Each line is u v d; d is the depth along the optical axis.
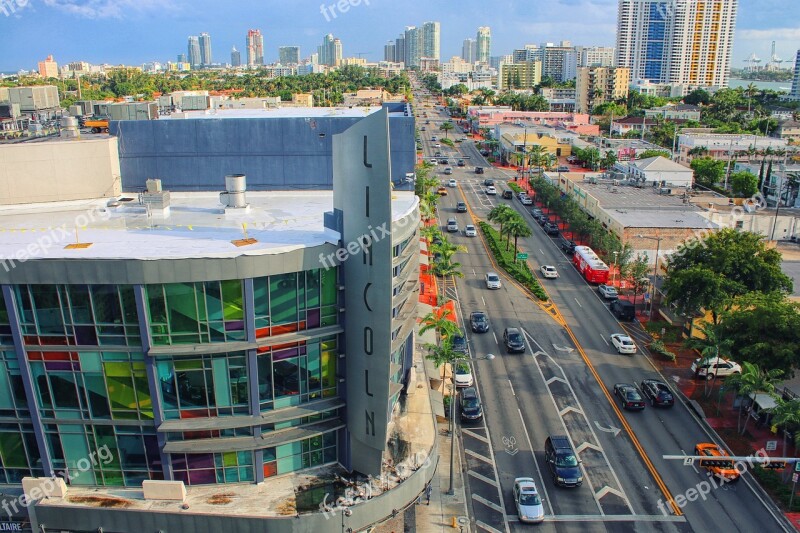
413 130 58.75
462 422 56.34
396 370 45.47
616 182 133.25
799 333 54.75
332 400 42.16
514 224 98.75
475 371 65.44
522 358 68.38
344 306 40.97
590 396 60.81
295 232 42.81
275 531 37.22
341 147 39.81
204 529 37.62
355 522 38.56
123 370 38.19
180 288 37.00
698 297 66.75
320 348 41.19
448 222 119.31
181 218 47.44
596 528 43.84
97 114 93.06
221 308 37.81
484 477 49.28
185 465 40.19
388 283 37.66
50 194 52.50
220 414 39.69
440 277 92.81
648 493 47.41
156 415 38.53
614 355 69.19
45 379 38.41
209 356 38.31
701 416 57.38
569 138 194.12
